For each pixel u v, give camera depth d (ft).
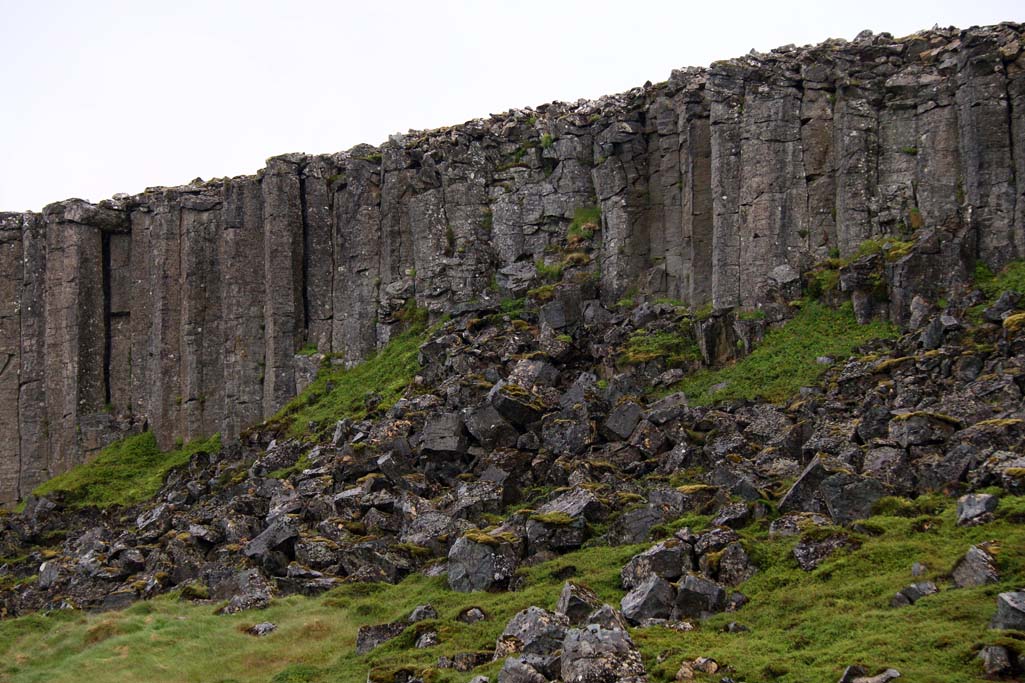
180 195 269.03
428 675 103.91
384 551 144.66
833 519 122.11
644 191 218.79
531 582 126.41
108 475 247.29
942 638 90.38
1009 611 89.10
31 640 149.38
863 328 177.99
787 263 196.85
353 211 247.70
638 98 224.33
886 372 157.79
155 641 134.41
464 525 145.28
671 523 129.29
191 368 258.16
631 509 136.87
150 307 269.23
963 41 191.93
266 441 223.30
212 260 263.29
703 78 213.25
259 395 250.78
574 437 162.40
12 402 274.36
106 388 270.05
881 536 115.03
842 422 147.54
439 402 187.21
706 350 187.11
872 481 123.13
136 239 273.13
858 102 199.62
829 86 203.31
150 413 262.88
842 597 104.94
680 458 151.02
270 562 151.84
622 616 106.73
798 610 104.99
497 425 168.96
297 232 253.65
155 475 242.17
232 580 150.30
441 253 232.73
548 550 132.87
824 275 189.88
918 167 193.88
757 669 92.27
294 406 231.91
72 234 270.05
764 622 104.53
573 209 228.63
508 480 158.20
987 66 187.93
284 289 250.16
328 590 142.61
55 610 161.17
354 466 174.91
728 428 157.48
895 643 91.71
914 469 128.26
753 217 199.31
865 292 180.04
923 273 176.45
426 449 170.91
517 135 242.17
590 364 194.08
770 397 167.84
